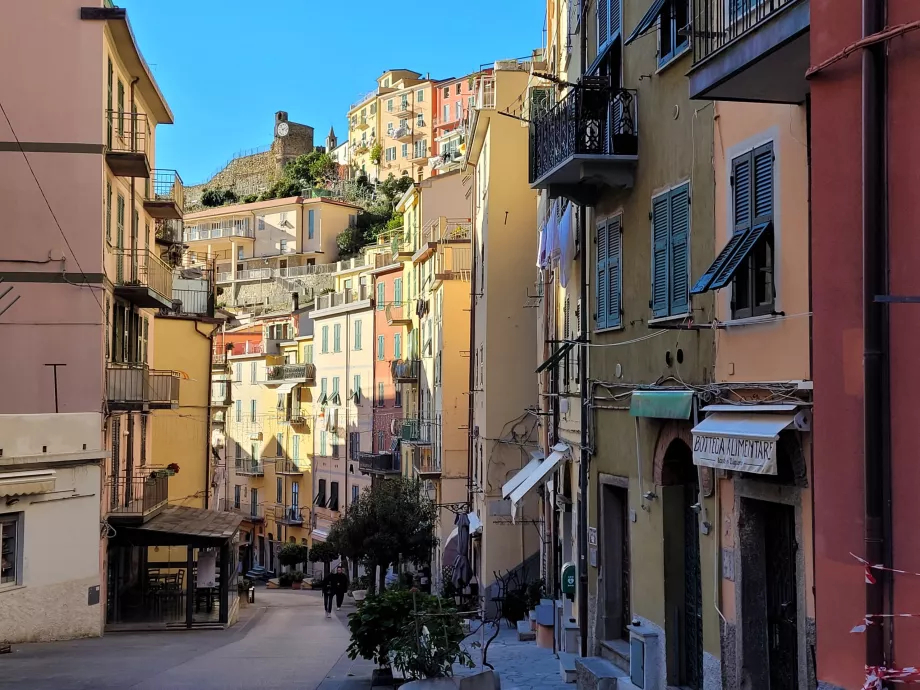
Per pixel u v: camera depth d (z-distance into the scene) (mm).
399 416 52344
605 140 13141
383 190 98875
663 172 12031
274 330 71062
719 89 8727
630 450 13336
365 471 52031
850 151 6906
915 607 6281
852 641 6805
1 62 23641
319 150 119812
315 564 61125
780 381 8906
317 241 88812
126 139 26875
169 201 30828
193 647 20672
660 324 11367
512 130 29547
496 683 12367
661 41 12109
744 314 9711
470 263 38719
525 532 29000
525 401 29281
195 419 37438
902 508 6398
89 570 22609
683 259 11352
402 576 39875
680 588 11977
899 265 6438
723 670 9984
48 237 23672
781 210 9055
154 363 36656
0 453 20375
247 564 64188
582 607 15367
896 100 6473
